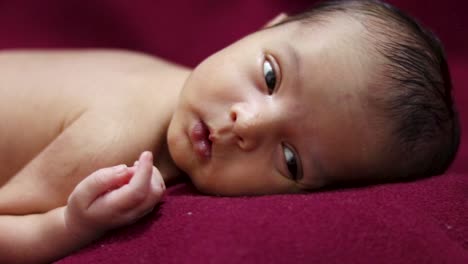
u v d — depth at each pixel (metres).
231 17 1.56
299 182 0.96
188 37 1.57
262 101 0.93
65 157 0.96
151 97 1.06
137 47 1.58
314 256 0.69
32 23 1.54
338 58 0.94
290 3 1.55
